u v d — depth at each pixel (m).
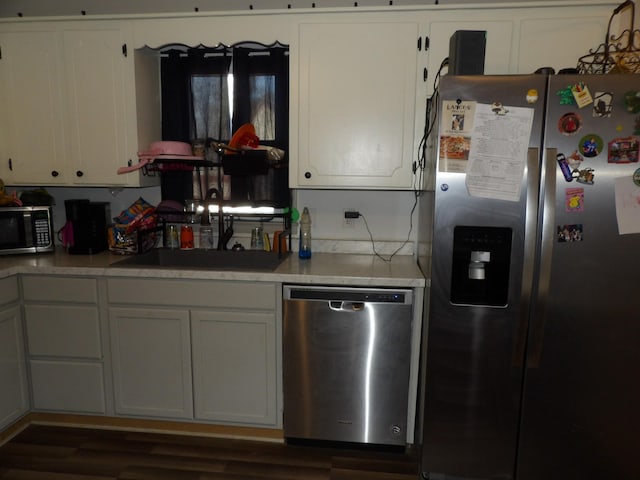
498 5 2.03
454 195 1.71
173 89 2.53
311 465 2.04
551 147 1.63
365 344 2.01
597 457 1.78
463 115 1.66
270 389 2.12
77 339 2.19
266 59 2.46
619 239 1.64
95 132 2.38
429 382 1.84
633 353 1.69
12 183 2.47
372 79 2.16
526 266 1.68
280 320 2.06
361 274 2.03
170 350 2.15
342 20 2.14
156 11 2.54
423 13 2.08
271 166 2.29
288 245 2.58
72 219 2.45
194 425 2.26
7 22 2.33
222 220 2.50
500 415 1.82
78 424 2.31
